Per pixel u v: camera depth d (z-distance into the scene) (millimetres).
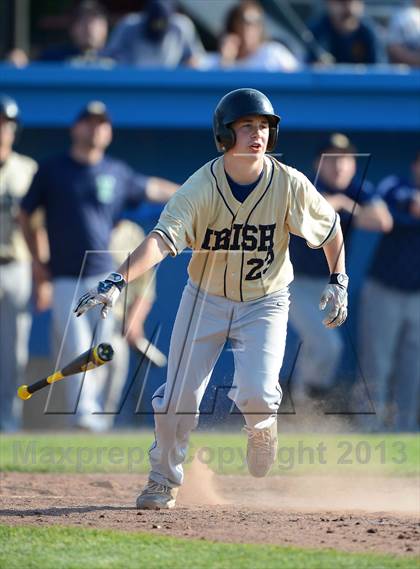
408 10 44844
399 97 42469
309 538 16234
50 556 15031
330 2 44031
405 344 36750
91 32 43562
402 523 17719
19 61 44969
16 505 20156
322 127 42281
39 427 39000
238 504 21125
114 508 19516
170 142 43531
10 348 35031
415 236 36219
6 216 34594
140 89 42000
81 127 34312
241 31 43094
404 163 43719
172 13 43844
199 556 14938
